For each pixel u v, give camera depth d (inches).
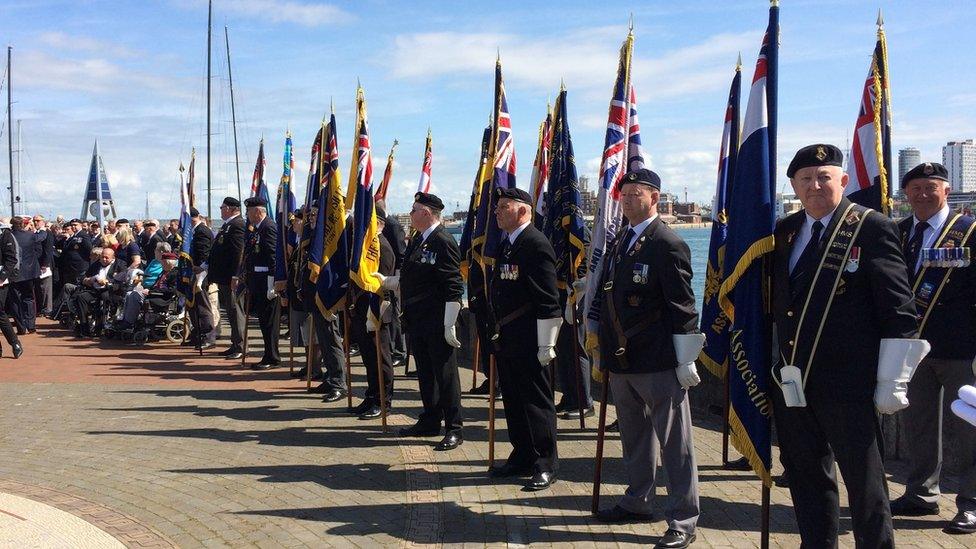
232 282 455.8
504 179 248.2
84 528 191.3
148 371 423.5
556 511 205.3
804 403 148.3
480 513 203.8
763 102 159.5
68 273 675.4
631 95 269.3
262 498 216.5
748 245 156.4
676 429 181.0
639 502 195.8
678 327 176.7
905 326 139.3
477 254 260.8
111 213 878.4
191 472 241.1
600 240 235.3
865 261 143.6
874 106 209.3
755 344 157.9
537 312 220.7
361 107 311.4
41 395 359.6
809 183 148.7
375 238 306.5
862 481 144.9
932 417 193.0
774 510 204.2
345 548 180.7
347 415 319.6
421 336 271.6
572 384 312.5
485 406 338.6
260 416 318.0
